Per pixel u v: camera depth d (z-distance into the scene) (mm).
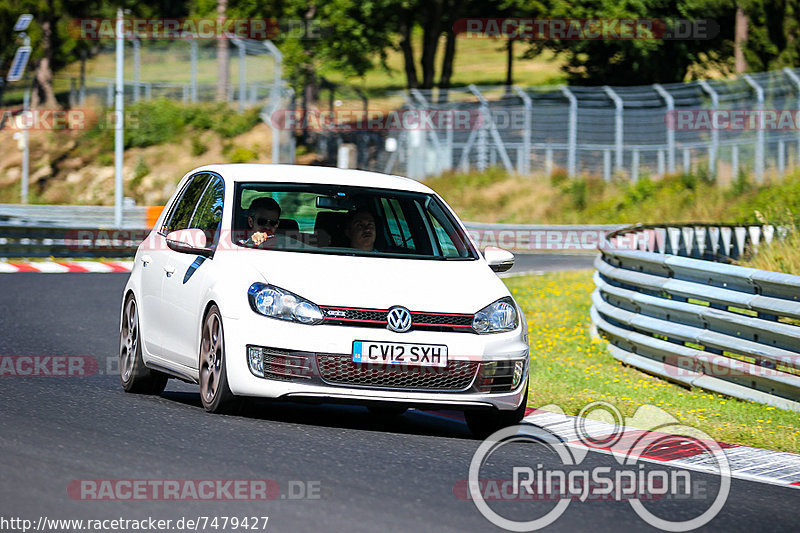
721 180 122938
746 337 35594
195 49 192125
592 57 187125
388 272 27484
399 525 17609
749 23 146875
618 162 138500
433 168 156500
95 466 20562
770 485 23781
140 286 32812
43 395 29797
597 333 47719
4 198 181375
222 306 26766
